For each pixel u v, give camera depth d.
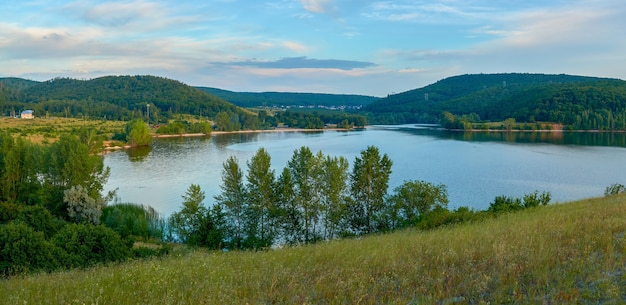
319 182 43.53
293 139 156.62
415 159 92.19
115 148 122.88
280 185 42.81
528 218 19.30
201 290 9.20
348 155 101.94
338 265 11.19
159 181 74.62
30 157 54.66
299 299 8.43
